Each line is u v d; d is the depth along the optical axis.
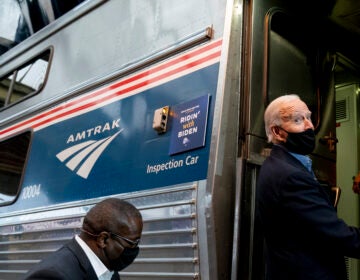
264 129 2.55
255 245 2.32
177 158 2.51
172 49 2.80
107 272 1.68
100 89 3.29
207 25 2.66
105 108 3.18
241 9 2.63
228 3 2.58
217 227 2.22
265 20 2.77
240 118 2.48
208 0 2.72
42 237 3.34
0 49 7.37
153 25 3.06
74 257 1.63
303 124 2.08
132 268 2.55
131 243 1.67
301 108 2.09
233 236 2.25
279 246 1.95
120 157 2.90
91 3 3.75
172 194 2.44
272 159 2.08
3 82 4.76
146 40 3.07
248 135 2.45
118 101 3.09
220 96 2.39
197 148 2.42
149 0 3.18
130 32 3.24
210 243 2.20
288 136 2.08
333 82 3.35
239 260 2.21
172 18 2.93
